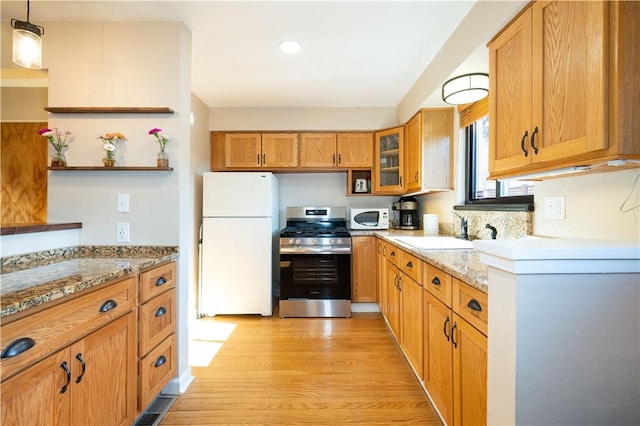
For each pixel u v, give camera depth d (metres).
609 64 0.91
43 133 1.77
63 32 1.87
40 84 2.76
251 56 2.37
